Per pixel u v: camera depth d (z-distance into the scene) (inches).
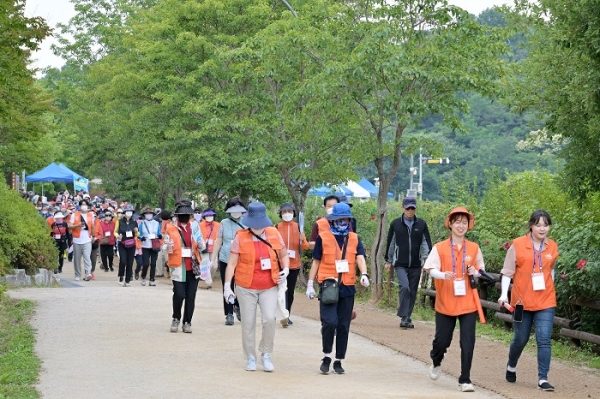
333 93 847.1
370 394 398.6
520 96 652.7
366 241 977.5
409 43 805.2
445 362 498.9
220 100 1103.0
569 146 559.2
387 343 564.4
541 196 749.3
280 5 1244.5
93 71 1565.0
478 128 2637.8
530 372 475.8
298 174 1005.2
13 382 408.8
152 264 1044.5
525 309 433.1
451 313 423.5
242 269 460.4
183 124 1268.5
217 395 388.2
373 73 800.3
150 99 1358.3
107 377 427.5
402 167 2632.9
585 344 567.2
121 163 1867.6
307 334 605.0
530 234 440.5
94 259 1182.9
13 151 1109.7
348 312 461.7
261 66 1013.2
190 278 588.1
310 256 1058.7
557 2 540.1
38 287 898.7
